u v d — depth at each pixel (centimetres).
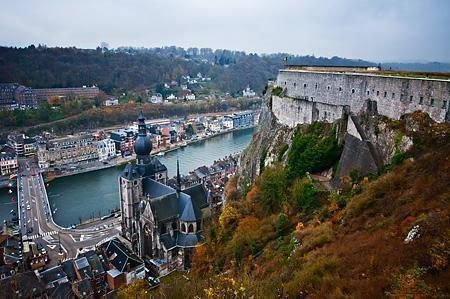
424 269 3678
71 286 10175
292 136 10781
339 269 4594
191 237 11612
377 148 8000
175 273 10912
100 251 12425
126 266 11000
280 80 12706
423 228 4288
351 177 7944
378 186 6266
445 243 3828
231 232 9850
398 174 6281
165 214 11681
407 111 7525
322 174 9244
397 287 3594
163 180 14212
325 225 6450
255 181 11150
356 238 5303
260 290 4547
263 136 12719
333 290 4125
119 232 14750
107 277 10869
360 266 4400
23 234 14562
